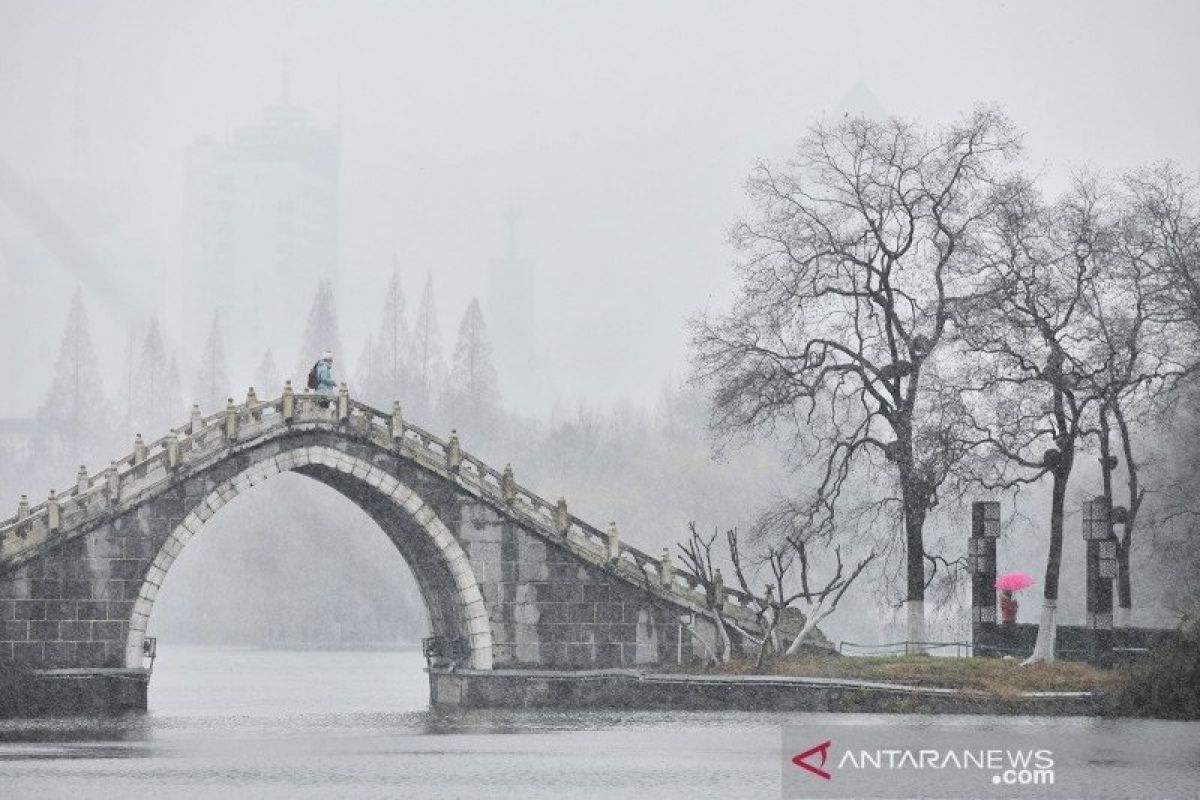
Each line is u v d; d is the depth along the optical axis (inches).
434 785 5762.8
